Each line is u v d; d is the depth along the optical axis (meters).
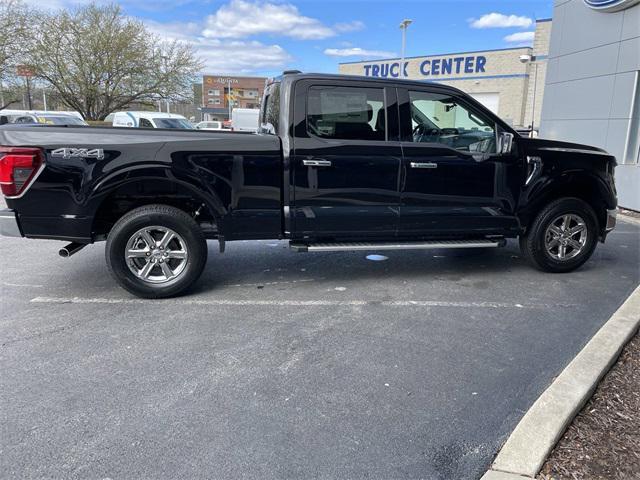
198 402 3.03
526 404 3.05
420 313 4.46
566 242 5.59
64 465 2.47
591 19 10.57
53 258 6.18
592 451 2.54
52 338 3.89
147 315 4.37
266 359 3.58
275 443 2.66
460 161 5.06
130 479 2.39
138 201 4.88
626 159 9.91
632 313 4.12
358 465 2.50
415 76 33.25
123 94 32.72
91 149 4.31
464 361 3.57
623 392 3.08
